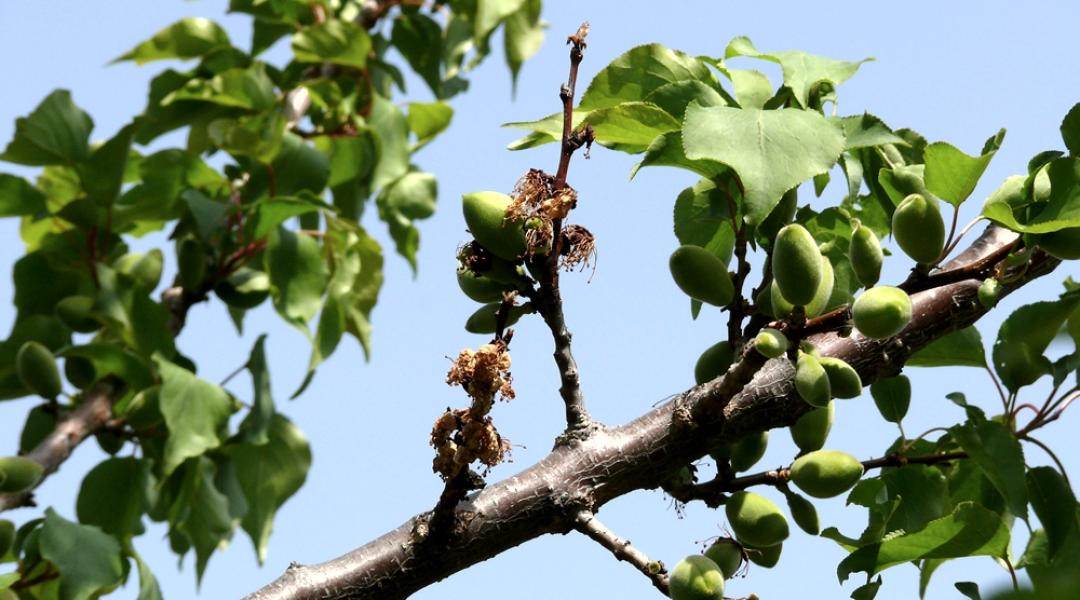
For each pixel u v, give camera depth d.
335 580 4.08
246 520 6.08
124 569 4.97
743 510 4.29
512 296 3.99
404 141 7.59
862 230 4.08
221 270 6.02
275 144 6.34
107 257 5.82
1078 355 4.79
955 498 4.93
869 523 4.89
